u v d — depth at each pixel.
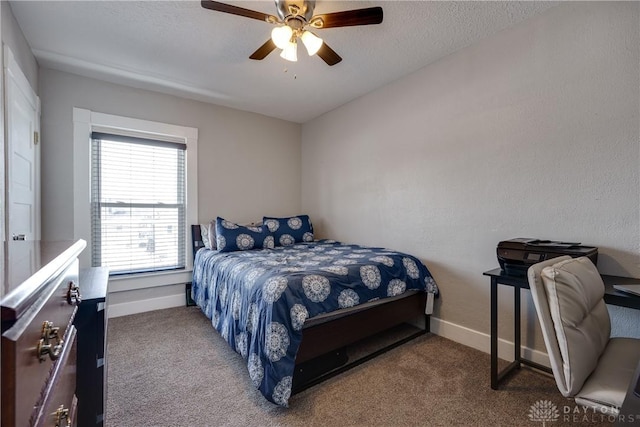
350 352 2.19
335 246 3.17
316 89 3.05
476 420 1.47
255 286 1.81
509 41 2.03
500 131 2.09
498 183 2.10
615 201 1.62
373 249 2.88
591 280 1.17
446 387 1.75
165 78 2.78
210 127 3.43
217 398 1.65
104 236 2.85
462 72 2.30
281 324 1.58
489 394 1.67
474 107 2.23
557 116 1.82
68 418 0.78
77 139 2.67
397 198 2.84
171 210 3.22
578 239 1.75
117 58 2.42
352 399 1.64
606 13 1.64
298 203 4.19
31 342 0.50
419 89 2.62
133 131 2.96
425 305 2.46
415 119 2.66
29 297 0.47
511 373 1.88
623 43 1.59
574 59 1.75
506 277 1.65
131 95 2.95
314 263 2.18
